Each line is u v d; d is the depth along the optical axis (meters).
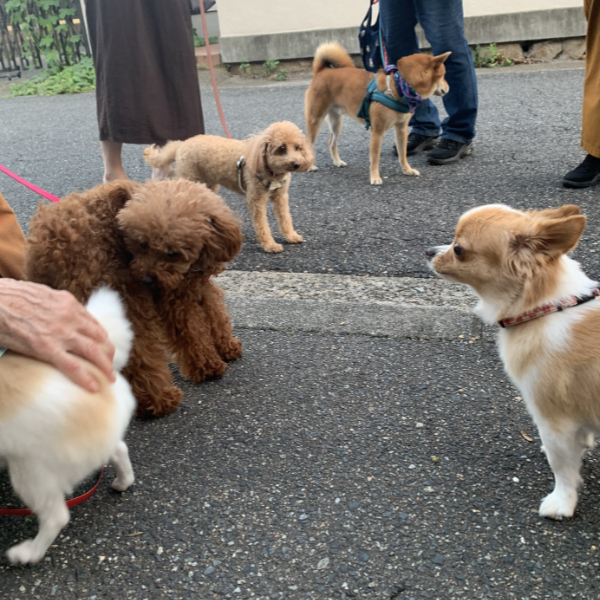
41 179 5.66
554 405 1.81
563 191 4.39
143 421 2.48
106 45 4.37
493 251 1.92
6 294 1.75
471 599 1.64
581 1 8.59
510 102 6.98
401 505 1.97
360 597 1.66
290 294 3.44
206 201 2.47
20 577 1.78
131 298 2.42
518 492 2.00
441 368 2.68
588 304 1.85
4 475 2.18
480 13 8.96
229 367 2.84
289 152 3.90
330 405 2.50
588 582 1.66
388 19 5.55
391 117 4.99
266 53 9.72
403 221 4.24
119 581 1.75
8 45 11.79
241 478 2.13
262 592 1.70
